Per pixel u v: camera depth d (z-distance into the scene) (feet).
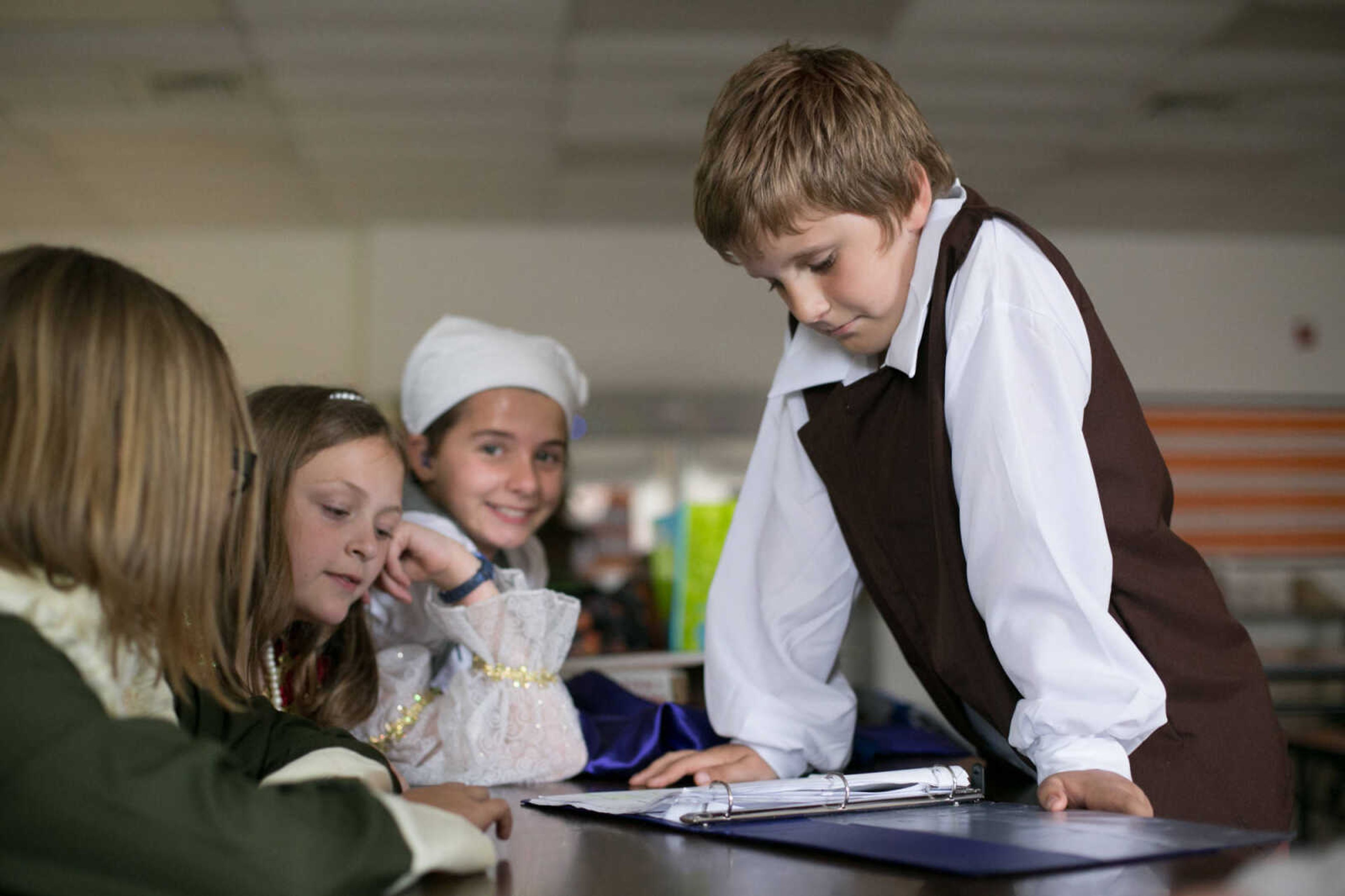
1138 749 3.62
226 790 2.18
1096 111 16.65
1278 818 3.72
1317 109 16.62
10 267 2.49
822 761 4.47
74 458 2.39
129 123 16.88
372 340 22.48
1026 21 13.75
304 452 4.10
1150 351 23.39
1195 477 23.25
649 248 23.08
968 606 3.96
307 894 2.11
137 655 2.52
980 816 3.01
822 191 3.67
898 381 4.17
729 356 23.03
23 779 2.09
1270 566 23.22
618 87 15.76
